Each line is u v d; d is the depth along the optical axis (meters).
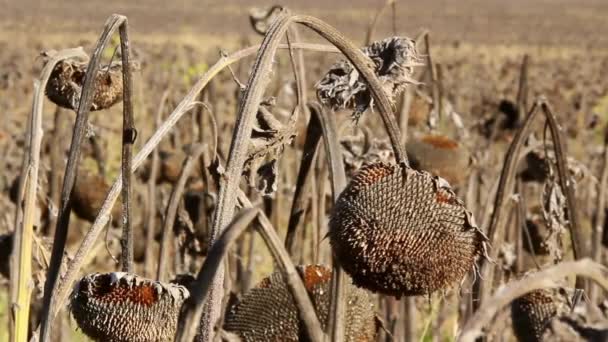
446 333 11.99
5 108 35.66
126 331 5.10
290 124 6.21
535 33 131.62
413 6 182.75
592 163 24.19
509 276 9.85
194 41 100.62
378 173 4.62
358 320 5.41
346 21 141.88
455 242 4.46
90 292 5.14
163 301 5.16
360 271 4.48
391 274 4.43
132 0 172.50
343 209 4.54
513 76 55.16
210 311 5.16
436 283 4.46
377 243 4.43
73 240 11.44
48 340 5.20
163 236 7.36
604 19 164.50
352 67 5.90
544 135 7.76
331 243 4.56
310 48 6.10
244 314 5.27
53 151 10.97
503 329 7.32
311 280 5.31
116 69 6.50
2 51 65.19
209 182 8.83
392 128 5.14
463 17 159.88
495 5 195.75
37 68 47.50
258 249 14.94
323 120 5.29
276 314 5.22
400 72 5.87
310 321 4.01
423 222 4.46
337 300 5.01
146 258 10.06
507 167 7.61
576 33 134.12
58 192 10.82
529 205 13.19
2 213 13.66
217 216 5.01
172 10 155.00
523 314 5.81
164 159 12.55
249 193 11.19
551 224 8.82
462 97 40.38
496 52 95.44
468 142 16.39
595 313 3.62
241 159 5.02
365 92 5.89
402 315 10.20
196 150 7.57
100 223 5.69
